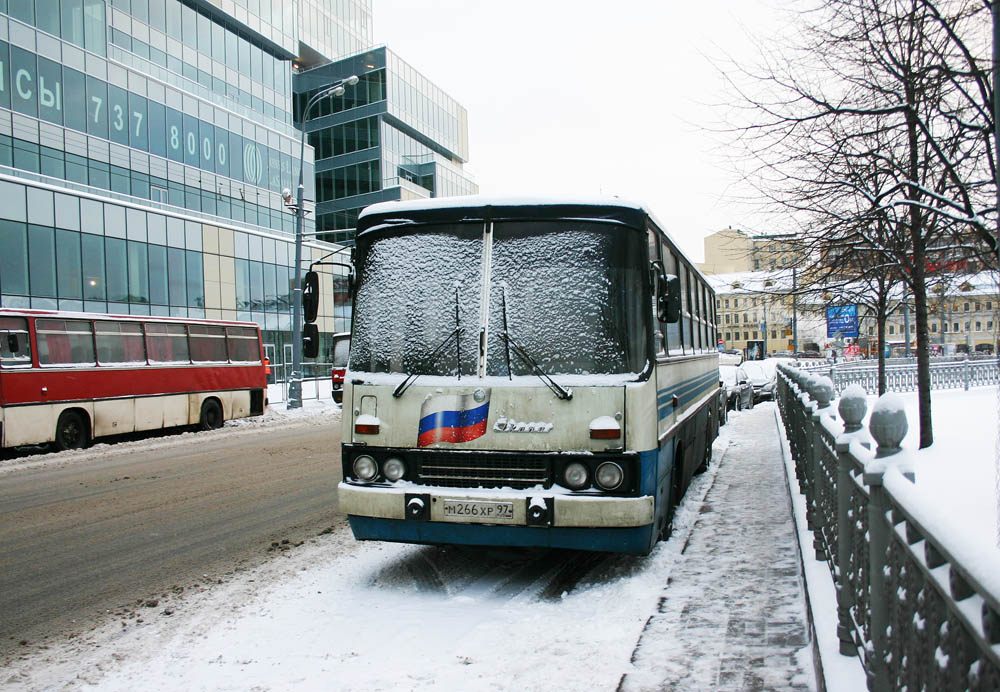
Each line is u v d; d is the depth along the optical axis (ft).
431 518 18.65
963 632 6.03
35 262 98.07
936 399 77.66
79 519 30.19
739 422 67.97
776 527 24.06
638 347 19.20
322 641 15.64
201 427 67.31
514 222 19.98
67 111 108.68
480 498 18.37
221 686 13.51
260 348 76.02
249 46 161.07
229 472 41.86
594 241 19.56
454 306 19.71
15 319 50.93
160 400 62.13
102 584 21.11
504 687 12.85
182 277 122.11
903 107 28.19
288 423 74.54
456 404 18.98
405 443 19.24
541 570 21.03
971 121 29.45
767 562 19.85
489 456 18.65
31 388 51.13
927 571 6.89
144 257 115.03
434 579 20.29
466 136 249.14
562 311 19.16
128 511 31.58
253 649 15.33
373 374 19.98
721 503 28.89
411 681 13.29
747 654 13.56
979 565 5.27
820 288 42.14
